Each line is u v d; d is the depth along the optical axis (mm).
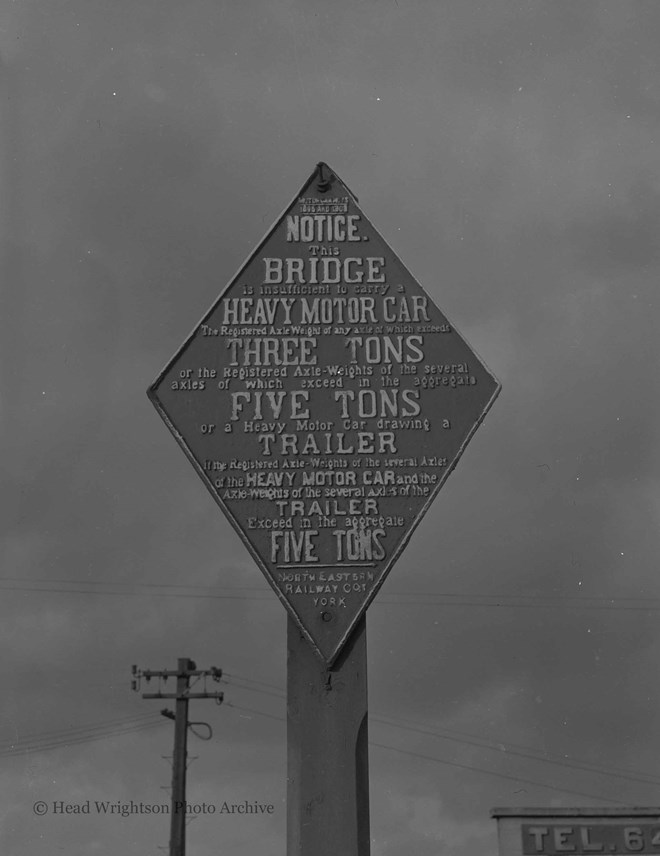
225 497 10328
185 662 20734
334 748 9766
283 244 11086
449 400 10625
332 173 11320
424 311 10883
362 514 10289
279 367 10703
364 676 9922
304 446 10469
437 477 10414
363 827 9617
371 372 10695
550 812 15297
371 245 11094
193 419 10539
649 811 15555
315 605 10039
